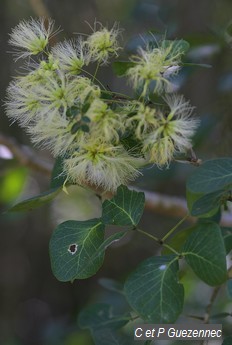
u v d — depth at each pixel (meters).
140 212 0.53
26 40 0.55
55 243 0.53
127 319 0.66
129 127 0.51
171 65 0.53
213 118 0.87
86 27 1.04
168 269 0.51
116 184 0.53
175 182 1.07
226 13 1.03
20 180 1.01
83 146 0.51
